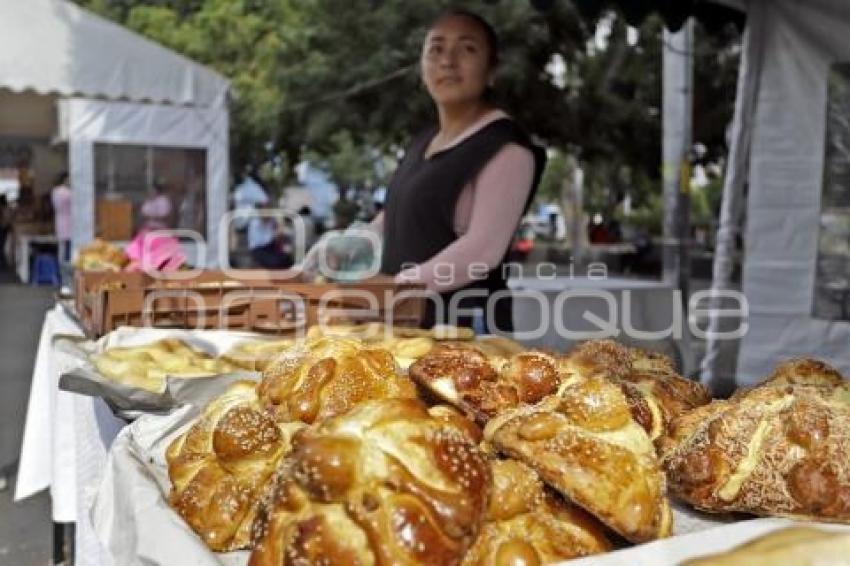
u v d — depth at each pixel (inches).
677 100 281.7
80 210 362.0
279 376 40.1
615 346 51.9
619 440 32.5
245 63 604.7
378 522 26.7
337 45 516.1
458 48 109.2
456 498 27.4
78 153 358.0
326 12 517.0
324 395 38.0
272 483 31.9
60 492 96.2
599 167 611.5
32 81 296.7
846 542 28.5
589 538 31.0
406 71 478.3
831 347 176.7
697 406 45.8
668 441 40.4
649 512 30.6
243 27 603.2
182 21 653.3
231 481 36.6
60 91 302.2
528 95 448.8
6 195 598.9
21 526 133.8
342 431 28.6
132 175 366.0
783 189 184.2
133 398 58.3
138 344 79.0
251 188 795.4
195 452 40.1
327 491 27.3
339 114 521.0
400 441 28.3
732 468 35.9
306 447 28.4
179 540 33.4
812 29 175.3
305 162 802.2
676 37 281.0
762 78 185.0
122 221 363.9
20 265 536.4
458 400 37.8
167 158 365.7
